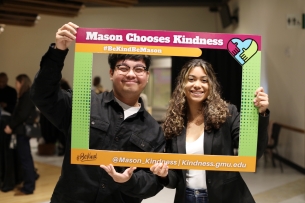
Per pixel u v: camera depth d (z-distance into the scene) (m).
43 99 1.48
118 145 1.56
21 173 4.38
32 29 7.95
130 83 1.52
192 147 1.71
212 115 1.66
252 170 1.53
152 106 8.80
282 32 5.62
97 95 1.66
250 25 6.74
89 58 1.49
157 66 8.77
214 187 1.67
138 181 1.50
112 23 8.51
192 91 1.70
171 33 1.51
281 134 5.95
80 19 8.30
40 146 6.49
